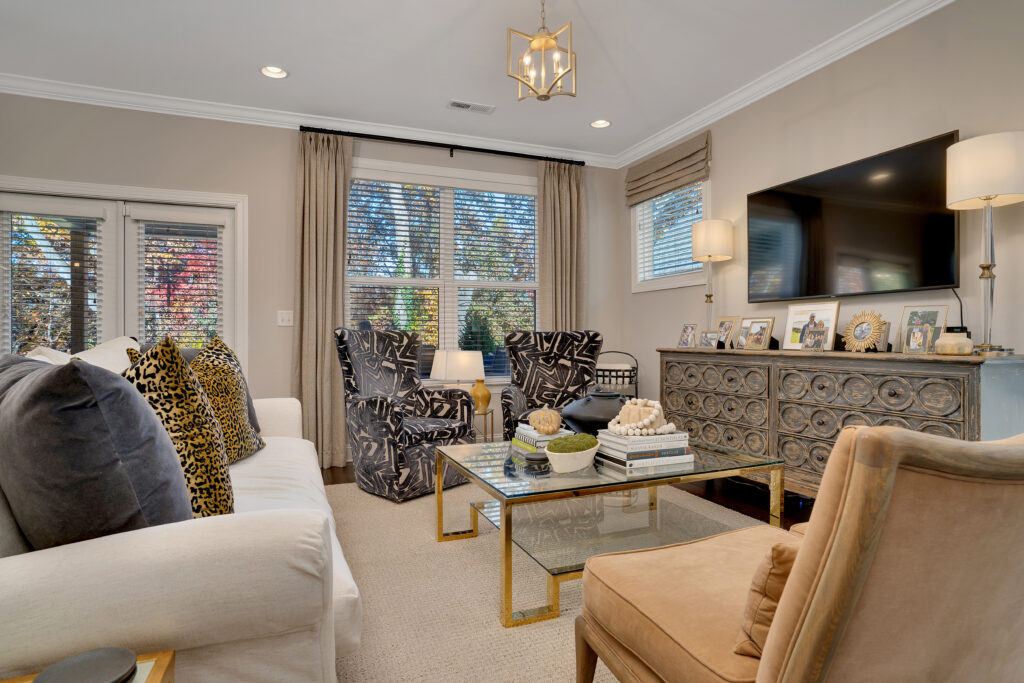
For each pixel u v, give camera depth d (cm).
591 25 279
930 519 59
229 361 216
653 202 460
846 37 288
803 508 277
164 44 293
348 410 321
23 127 332
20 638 75
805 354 267
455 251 448
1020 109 224
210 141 372
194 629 81
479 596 186
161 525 89
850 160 293
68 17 267
